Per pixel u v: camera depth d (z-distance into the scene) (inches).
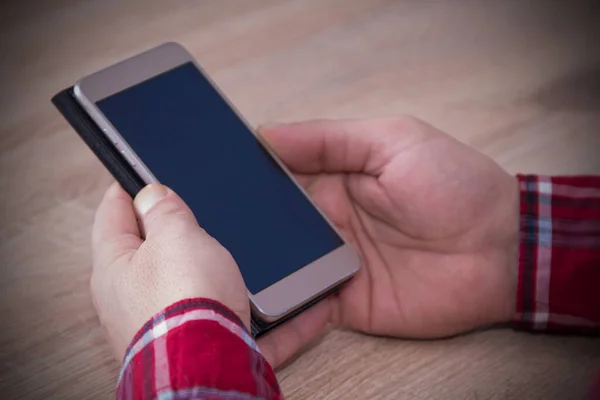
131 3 36.0
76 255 30.6
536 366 29.6
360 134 30.5
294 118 33.5
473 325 30.5
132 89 29.4
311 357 29.5
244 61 34.8
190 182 29.0
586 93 34.9
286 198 29.6
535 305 30.2
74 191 31.7
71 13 35.6
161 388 23.1
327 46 35.4
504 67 35.4
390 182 30.2
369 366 29.4
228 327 24.0
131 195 28.1
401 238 30.9
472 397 28.9
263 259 28.7
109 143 28.6
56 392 28.3
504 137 33.6
